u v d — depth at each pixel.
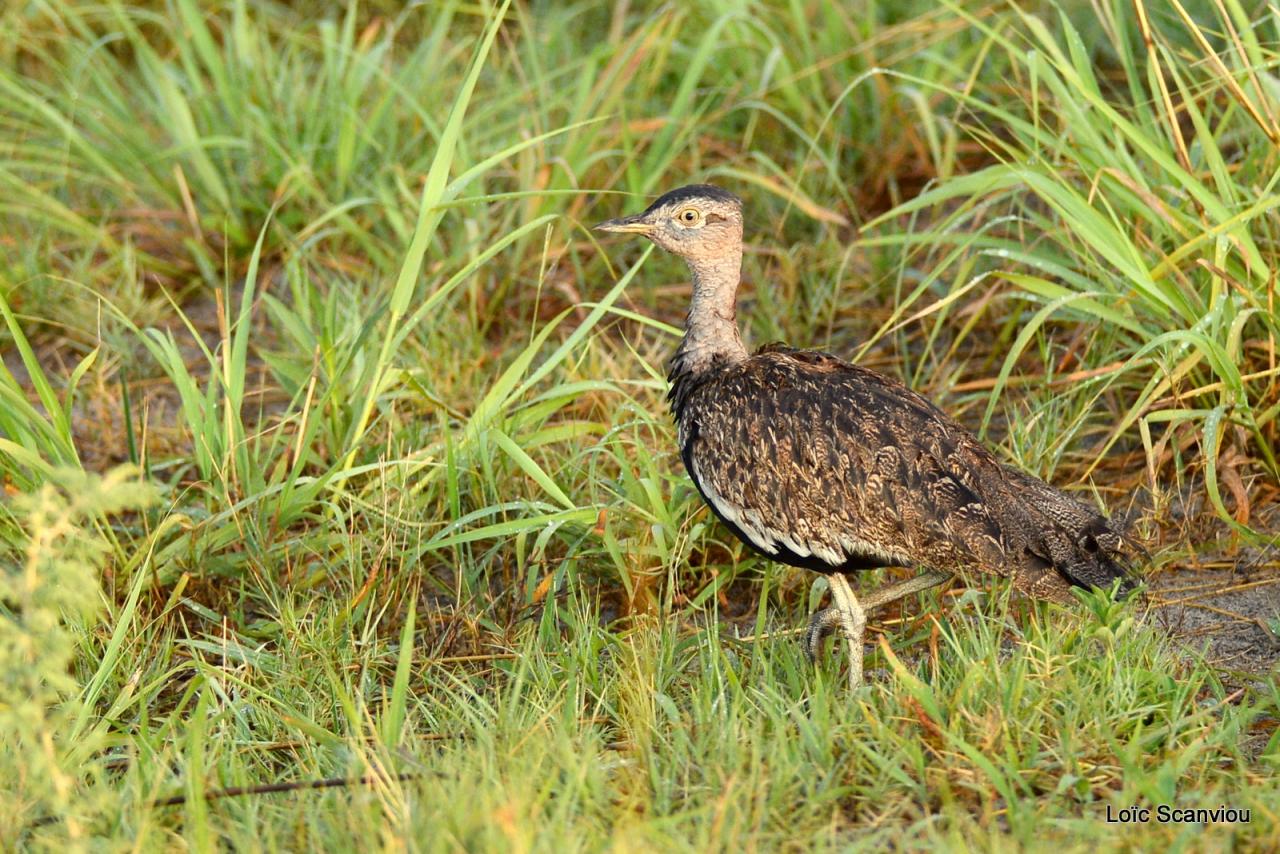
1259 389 10.72
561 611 9.84
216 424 10.60
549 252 13.41
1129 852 7.04
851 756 7.84
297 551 10.30
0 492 10.57
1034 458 10.62
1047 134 10.99
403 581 10.02
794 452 8.80
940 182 13.18
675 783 7.72
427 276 13.14
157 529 9.62
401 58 16.89
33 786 7.36
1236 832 7.11
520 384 12.12
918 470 8.62
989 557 8.48
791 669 8.70
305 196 14.05
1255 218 11.21
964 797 7.60
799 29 14.59
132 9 16.23
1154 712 8.15
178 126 14.24
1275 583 9.87
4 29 16.03
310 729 8.23
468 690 8.68
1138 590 8.84
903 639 9.53
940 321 11.33
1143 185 10.43
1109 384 10.59
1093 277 11.42
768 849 7.18
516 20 17.06
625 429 11.45
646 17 16.59
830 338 13.02
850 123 14.67
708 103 14.34
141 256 14.00
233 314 13.86
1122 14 12.61
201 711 7.72
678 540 9.77
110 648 8.65
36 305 13.55
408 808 7.16
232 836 7.27
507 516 10.76
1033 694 8.09
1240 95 10.04
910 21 15.26
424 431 11.18
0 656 7.23
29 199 14.38
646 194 13.57
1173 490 10.70
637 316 10.41
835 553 8.81
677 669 8.90
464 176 10.29
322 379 11.57
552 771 7.64
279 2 18.11
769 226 14.20
